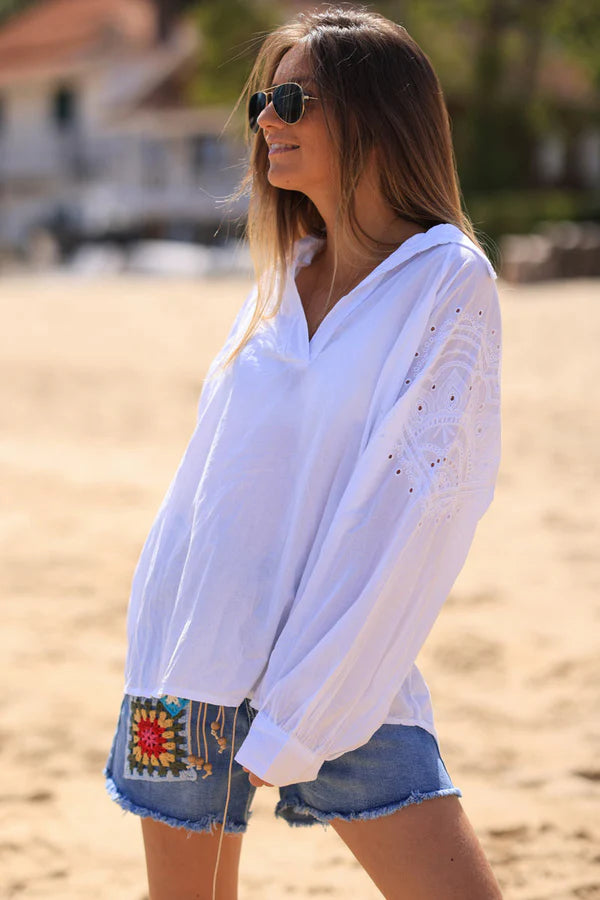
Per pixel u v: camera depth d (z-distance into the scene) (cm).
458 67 4122
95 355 1541
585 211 3334
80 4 5481
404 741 195
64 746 429
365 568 187
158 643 205
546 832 364
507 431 995
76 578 620
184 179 4794
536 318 1714
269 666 191
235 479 200
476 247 194
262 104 213
